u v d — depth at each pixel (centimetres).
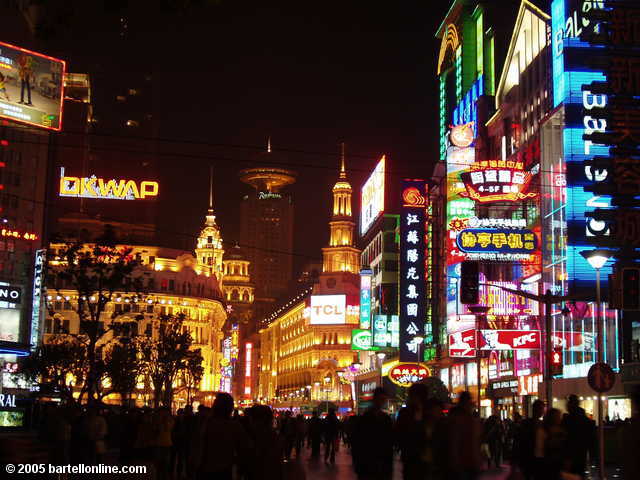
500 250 6706
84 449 2627
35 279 10075
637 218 4681
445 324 10031
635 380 5353
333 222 19050
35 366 7356
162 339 10350
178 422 3198
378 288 13112
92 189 17212
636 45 4806
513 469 2647
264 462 1540
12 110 10475
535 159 7744
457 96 11231
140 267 16200
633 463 1212
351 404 15738
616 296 3203
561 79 6606
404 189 10006
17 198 10719
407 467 1802
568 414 2159
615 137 4659
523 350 7481
